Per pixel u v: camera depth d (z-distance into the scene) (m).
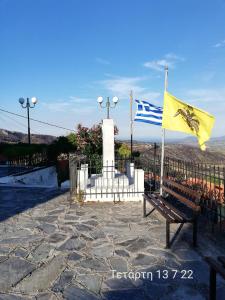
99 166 12.94
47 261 5.32
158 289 4.41
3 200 10.14
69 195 10.72
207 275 4.80
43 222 7.62
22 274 4.84
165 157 10.27
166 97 7.91
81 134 17.69
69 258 5.44
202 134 7.57
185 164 8.91
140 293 4.30
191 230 6.82
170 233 6.68
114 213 8.37
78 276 4.78
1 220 7.82
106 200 9.72
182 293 4.30
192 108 7.62
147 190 10.77
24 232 6.86
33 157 18.19
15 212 8.60
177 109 7.82
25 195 10.90
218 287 4.43
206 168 7.75
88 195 9.72
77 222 7.58
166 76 9.00
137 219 7.77
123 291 4.35
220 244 6.01
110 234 6.67
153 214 8.20
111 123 10.56
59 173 15.51
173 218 5.83
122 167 13.59
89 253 5.66
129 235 6.59
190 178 8.63
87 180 10.66
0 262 5.29
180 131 7.79
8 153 17.84
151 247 5.91
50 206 9.24
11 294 4.27
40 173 17.05
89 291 4.34
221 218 6.73
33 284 4.54
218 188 6.99
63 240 6.33
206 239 6.27
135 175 9.93
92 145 17.75
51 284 4.54
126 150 18.23
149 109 9.50
